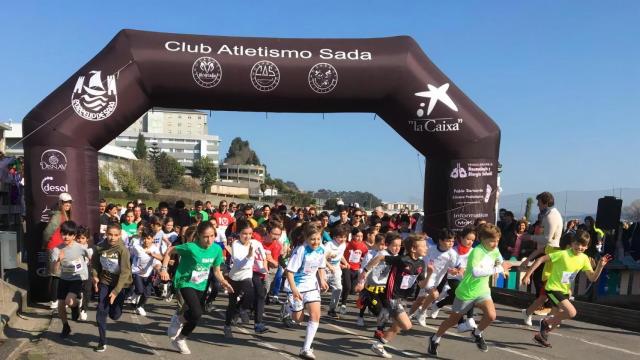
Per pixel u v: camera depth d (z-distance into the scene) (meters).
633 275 11.93
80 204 9.31
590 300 10.84
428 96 10.29
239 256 7.12
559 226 8.30
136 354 6.19
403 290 6.23
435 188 10.81
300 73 9.98
